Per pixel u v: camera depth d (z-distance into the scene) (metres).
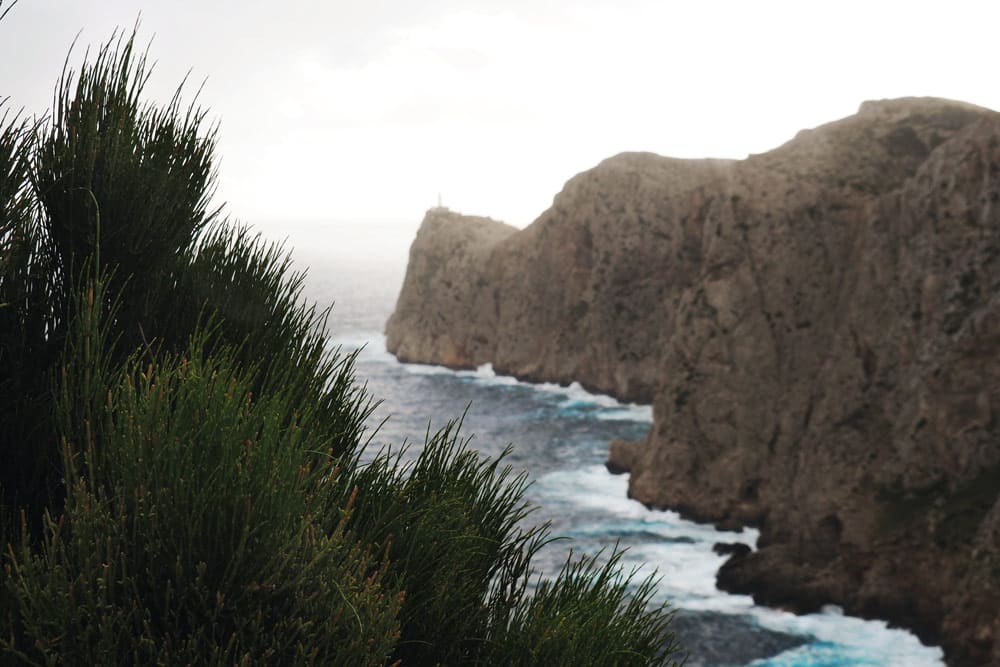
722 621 44.78
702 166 112.69
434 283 141.38
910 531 44.75
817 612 44.88
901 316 53.62
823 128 75.62
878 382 53.84
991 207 48.03
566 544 57.03
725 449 63.62
